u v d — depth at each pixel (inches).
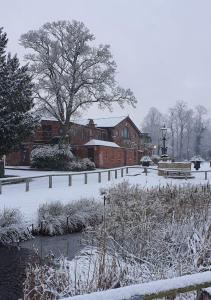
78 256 350.6
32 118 1235.9
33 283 251.9
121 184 904.3
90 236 472.1
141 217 394.6
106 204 642.8
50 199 790.5
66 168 1711.4
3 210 624.7
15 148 1252.5
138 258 289.7
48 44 1750.7
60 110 1774.1
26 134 1224.8
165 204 502.0
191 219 394.0
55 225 613.6
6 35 1267.2
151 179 1310.3
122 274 260.1
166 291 125.2
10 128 1175.6
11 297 346.6
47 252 483.2
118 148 2183.8
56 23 1758.1
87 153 1978.3
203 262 275.3
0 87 1186.0
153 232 353.4
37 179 1310.3
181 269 261.1
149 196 605.0
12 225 574.9
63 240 569.3
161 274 258.1
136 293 118.8
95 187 1054.4
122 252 324.8
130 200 564.1
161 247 309.7
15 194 903.1
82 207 658.2
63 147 1763.0
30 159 1847.9
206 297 137.9
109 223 397.7
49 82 1724.9
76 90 1769.2
